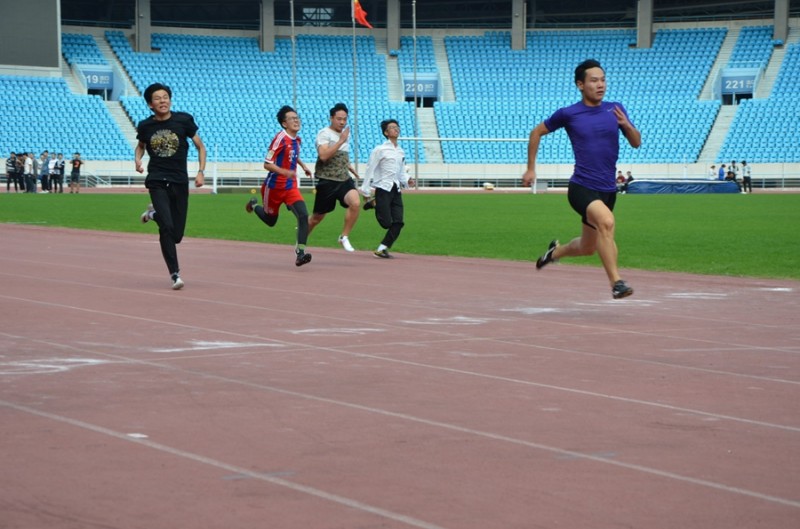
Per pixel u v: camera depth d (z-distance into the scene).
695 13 80.94
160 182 12.42
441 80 73.25
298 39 75.25
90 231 23.67
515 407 6.24
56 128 63.38
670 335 9.13
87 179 62.88
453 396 6.54
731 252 19.55
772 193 60.34
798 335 9.19
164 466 4.93
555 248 11.30
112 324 9.52
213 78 71.00
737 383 7.03
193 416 5.96
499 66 74.38
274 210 15.34
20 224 26.20
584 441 5.45
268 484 4.66
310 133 68.44
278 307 10.79
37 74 64.56
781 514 4.29
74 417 5.91
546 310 10.78
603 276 14.43
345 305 11.01
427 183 67.69
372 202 17.28
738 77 69.38
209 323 9.61
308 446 5.32
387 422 5.84
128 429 5.64
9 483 4.65
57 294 11.76
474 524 4.14
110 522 4.14
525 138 69.44
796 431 5.70
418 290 12.52
